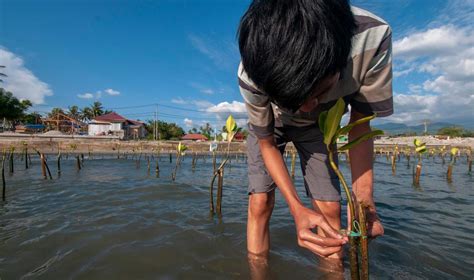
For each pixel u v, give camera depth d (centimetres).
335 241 115
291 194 152
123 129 5172
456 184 598
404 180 664
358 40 137
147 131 6006
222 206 375
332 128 101
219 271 188
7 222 285
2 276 175
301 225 131
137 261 200
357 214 115
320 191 204
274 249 228
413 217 327
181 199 412
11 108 3909
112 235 251
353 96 155
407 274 184
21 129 4916
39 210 334
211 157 1748
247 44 102
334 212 200
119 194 435
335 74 104
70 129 5553
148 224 285
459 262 203
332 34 93
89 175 685
